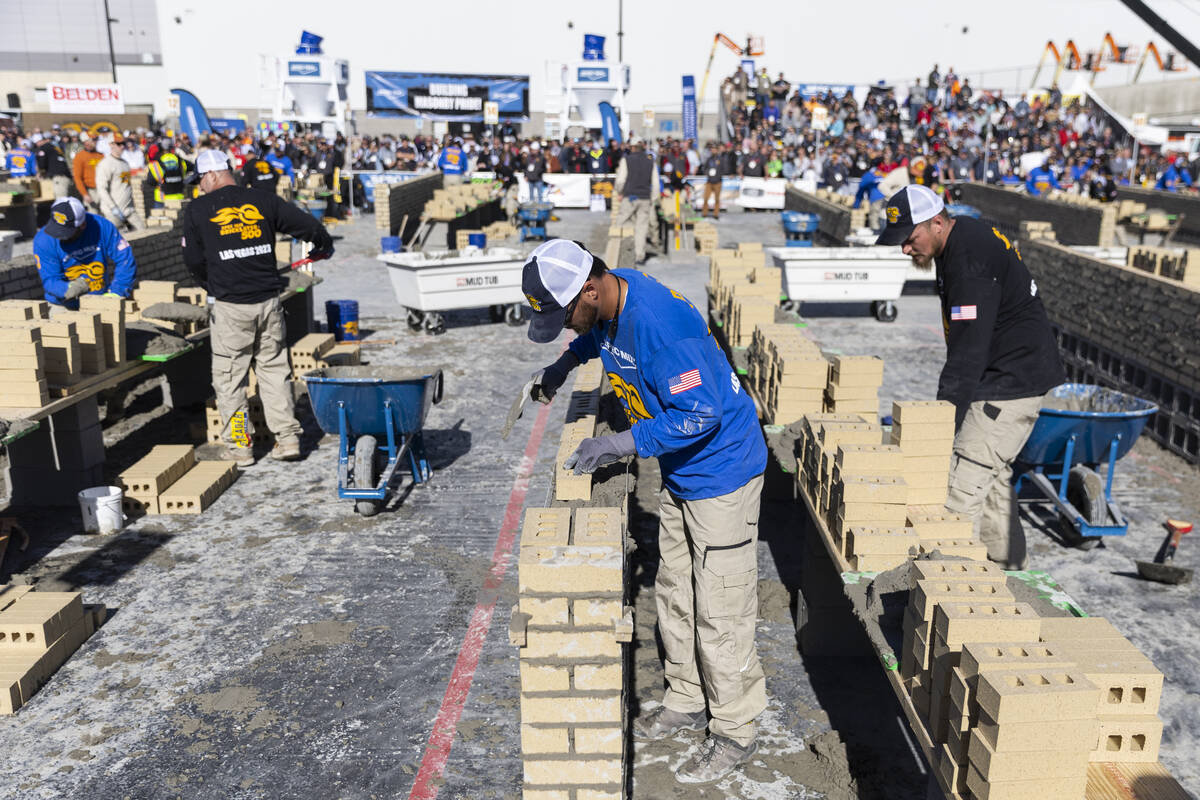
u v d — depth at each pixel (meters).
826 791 3.46
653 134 48.00
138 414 7.97
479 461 6.96
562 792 3.06
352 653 4.39
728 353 6.70
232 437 6.70
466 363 9.69
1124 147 32.84
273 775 3.55
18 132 34.44
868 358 4.81
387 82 42.50
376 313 12.14
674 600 3.59
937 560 3.01
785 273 11.69
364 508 5.89
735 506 3.23
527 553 2.94
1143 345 7.84
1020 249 11.04
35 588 4.96
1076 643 2.68
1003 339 4.19
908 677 2.83
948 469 3.85
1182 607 4.86
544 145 30.03
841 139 32.03
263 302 6.42
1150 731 2.49
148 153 18.47
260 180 17.42
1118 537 5.76
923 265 4.05
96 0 52.34
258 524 5.84
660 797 3.41
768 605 4.86
